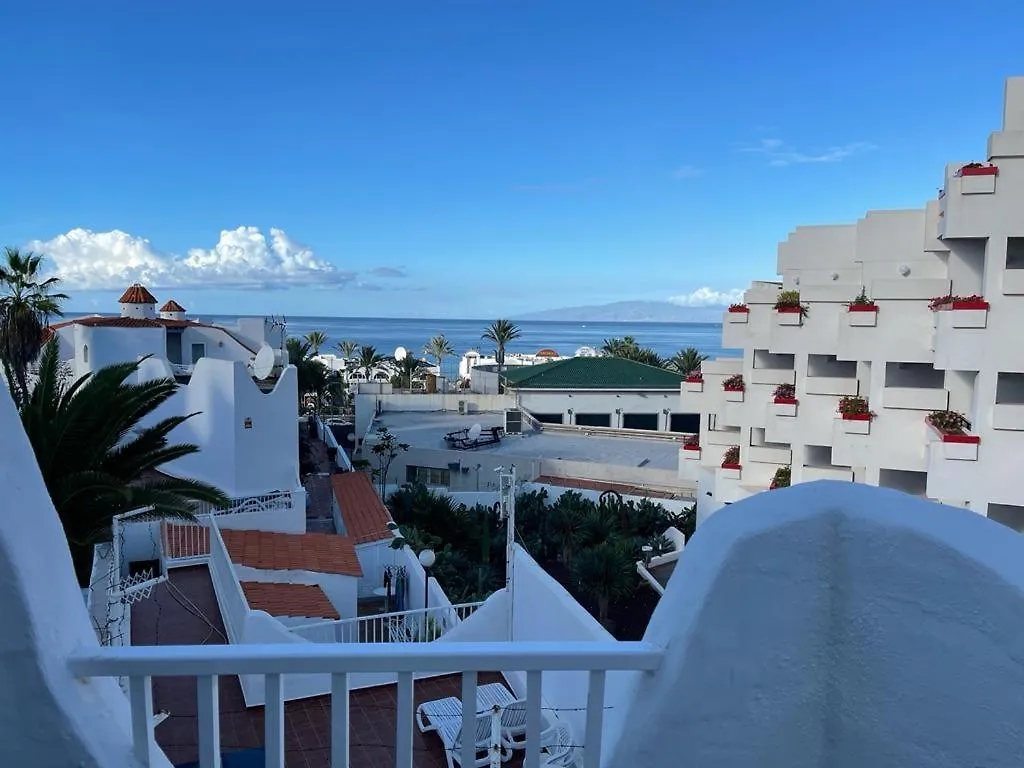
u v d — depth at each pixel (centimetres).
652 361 7900
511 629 1130
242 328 4059
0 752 229
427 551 1631
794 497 259
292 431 2400
